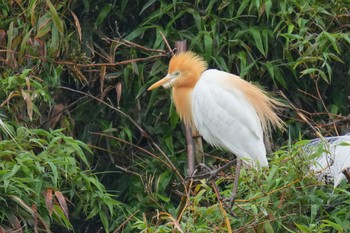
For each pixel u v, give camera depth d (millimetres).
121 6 12102
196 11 11781
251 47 11891
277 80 11727
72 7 11961
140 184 11531
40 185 9484
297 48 11453
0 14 11734
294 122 11625
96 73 11867
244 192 9297
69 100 12125
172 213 10195
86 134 11883
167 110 11836
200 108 10453
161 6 11844
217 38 11578
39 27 11180
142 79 11734
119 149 11742
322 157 9633
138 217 11156
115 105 11984
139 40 12016
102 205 10602
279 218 8898
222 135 10352
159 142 11719
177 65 10727
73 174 10070
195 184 9656
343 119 10883
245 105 10305
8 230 9484
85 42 11906
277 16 11711
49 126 11414
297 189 9070
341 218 9219
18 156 9562
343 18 11594
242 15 11656
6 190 9336
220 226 8727
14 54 11125
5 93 10812
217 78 10484
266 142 10812
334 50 11789
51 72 11477
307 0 11570
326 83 11906
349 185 9305
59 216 9656
